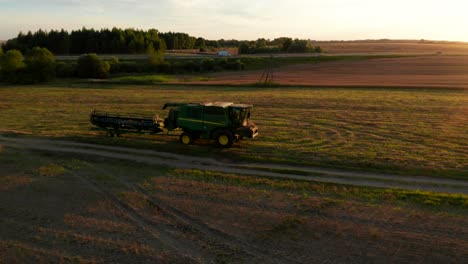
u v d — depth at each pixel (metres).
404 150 20.59
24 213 12.50
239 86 56.50
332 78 68.56
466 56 112.06
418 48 195.25
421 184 15.48
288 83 59.88
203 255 10.09
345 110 33.97
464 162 18.30
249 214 12.56
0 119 30.45
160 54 91.62
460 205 13.09
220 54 120.19
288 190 14.79
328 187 15.03
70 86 60.75
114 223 11.87
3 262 9.70
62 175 16.42
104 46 141.25
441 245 10.57
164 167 17.61
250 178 16.05
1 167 17.39
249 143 22.08
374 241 10.81
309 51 146.88
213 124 20.72
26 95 48.06
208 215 12.48
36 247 10.41
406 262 9.78
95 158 19.05
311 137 23.70
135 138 23.11
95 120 23.59
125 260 9.80
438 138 23.30
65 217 12.25
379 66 89.44
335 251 10.30
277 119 29.89
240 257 10.00
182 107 21.05
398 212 12.66
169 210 12.87
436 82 57.25
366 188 14.89
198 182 15.63
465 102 37.44
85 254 10.06
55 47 139.12
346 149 20.81
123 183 15.48
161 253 10.15
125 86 59.19
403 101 38.56
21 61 72.06
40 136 23.86
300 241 10.81
